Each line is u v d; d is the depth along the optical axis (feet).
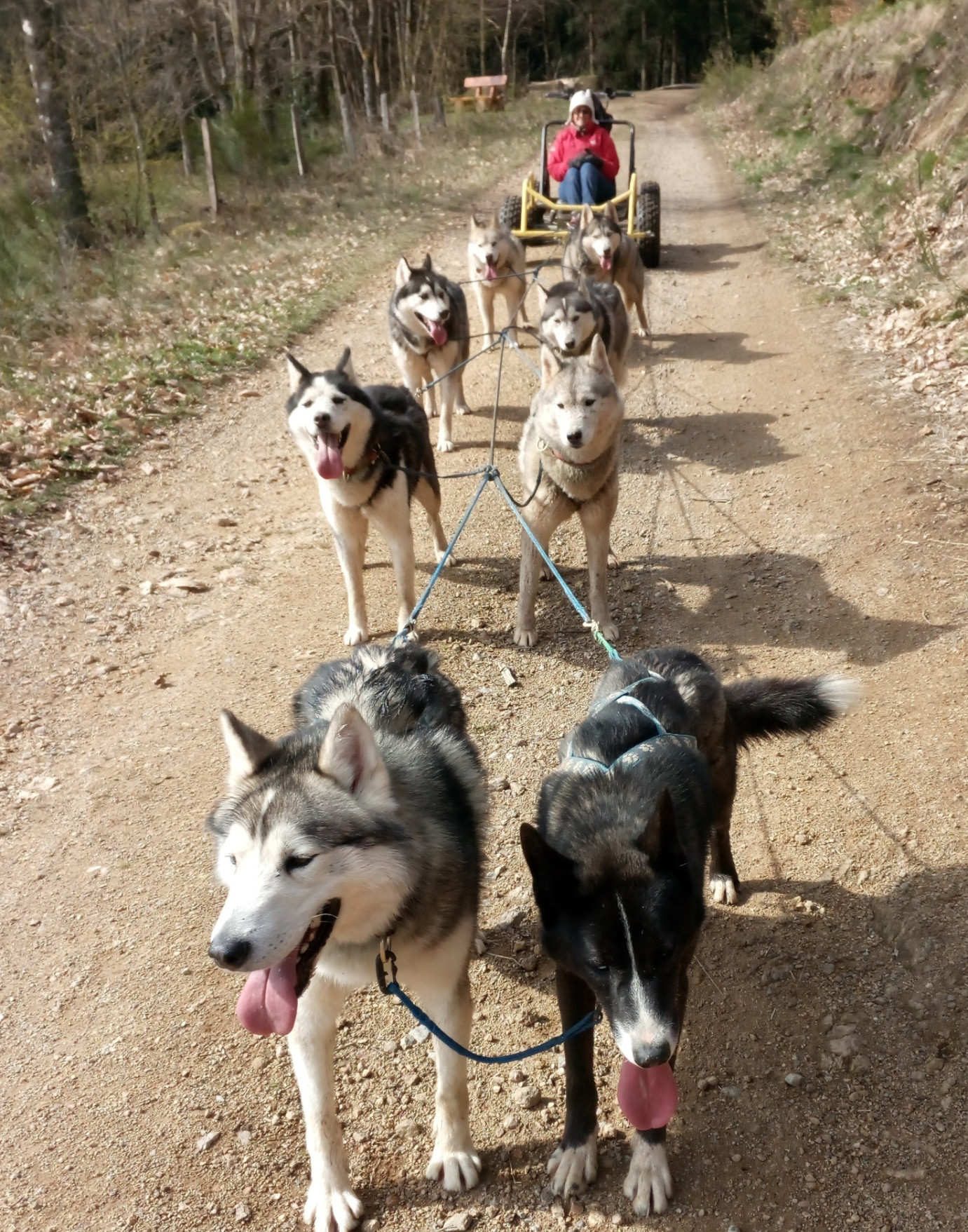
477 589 21.57
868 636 17.99
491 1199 9.84
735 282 42.57
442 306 27.14
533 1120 10.63
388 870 8.48
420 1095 11.00
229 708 17.62
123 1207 9.88
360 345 37.81
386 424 19.19
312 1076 9.48
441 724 11.20
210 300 42.55
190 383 33.78
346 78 95.04
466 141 93.50
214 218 58.90
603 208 38.91
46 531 23.80
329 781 8.54
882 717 15.87
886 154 52.95
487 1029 11.75
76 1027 11.82
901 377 28.53
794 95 84.23
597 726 11.32
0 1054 11.51
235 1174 10.18
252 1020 8.00
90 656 19.35
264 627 20.31
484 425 30.30
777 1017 11.41
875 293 35.68
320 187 67.51
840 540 21.31
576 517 24.56
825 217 49.29
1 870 14.24
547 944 9.42
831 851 13.58
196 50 75.97
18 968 12.64
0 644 19.61
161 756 16.48
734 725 13.01
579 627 19.99
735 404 29.86
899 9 72.69
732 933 12.66
